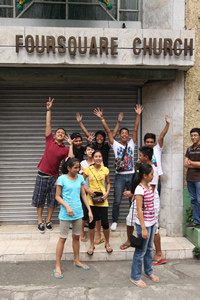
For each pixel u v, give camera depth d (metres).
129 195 3.75
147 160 3.70
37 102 5.12
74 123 5.20
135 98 5.27
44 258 4.11
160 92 4.82
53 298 3.18
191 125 4.71
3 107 5.08
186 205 4.74
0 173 5.11
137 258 3.42
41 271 3.79
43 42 4.01
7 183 5.12
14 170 5.12
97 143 4.75
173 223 4.72
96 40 4.12
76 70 4.35
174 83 4.64
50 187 4.61
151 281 3.57
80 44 4.06
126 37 4.15
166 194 4.77
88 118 5.21
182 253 4.22
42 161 4.59
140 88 5.24
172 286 3.45
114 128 5.23
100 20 5.00
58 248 3.64
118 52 4.16
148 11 4.94
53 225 5.03
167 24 4.62
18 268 3.88
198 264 4.06
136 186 3.41
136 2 5.08
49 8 4.92
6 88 5.07
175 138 4.67
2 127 5.09
